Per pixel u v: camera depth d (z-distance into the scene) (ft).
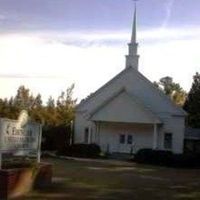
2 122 54.54
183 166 124.26
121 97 145.38
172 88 313.94
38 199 51.78
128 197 57.36
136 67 156.04
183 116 149.18
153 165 123.24
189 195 62.69
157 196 59.77
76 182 68.69
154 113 144.77
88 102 157.38
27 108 200.64
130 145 149.18
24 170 55.26
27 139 61.82
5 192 50.88
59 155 138.31
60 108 195.21
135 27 159.94
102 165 109.70
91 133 153.48
